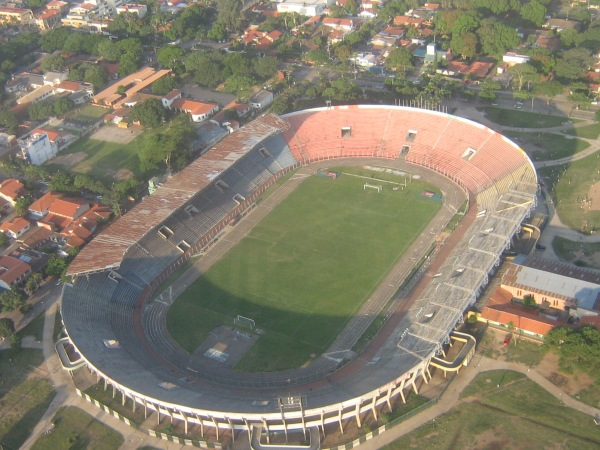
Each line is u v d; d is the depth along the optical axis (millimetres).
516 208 176750
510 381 135125
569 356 132625
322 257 177875
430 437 124438
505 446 121312
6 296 161875
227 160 199625
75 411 135625
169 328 156000
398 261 174250
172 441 127500
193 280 172000
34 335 156500
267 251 181625
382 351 143500
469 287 150750
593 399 129625
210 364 144750
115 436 129250
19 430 132250
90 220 196125
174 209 179000
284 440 124562
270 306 161500
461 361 137125
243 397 128625
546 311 152750
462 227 185125
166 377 136875
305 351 147125
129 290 166375
